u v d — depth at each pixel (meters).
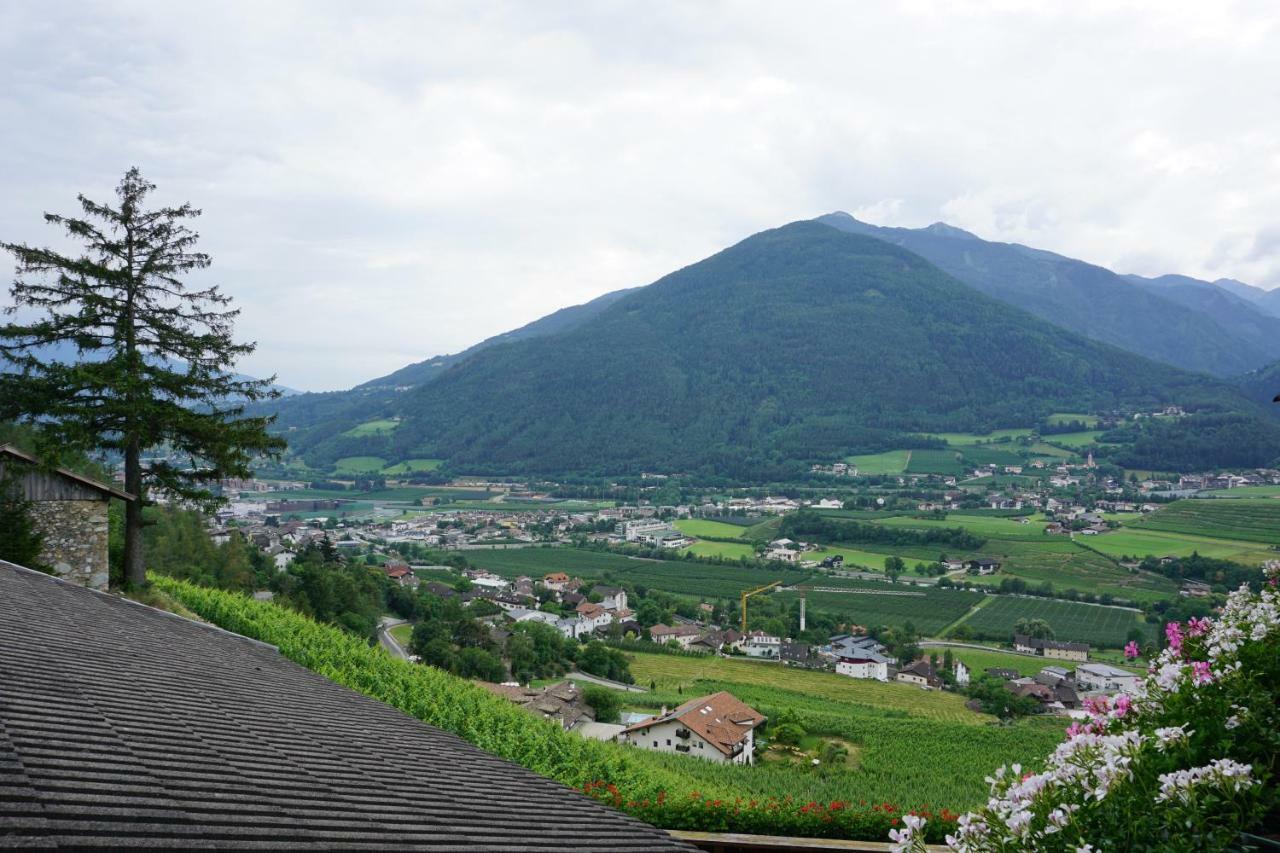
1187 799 3.68
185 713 6.17
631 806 15.14
